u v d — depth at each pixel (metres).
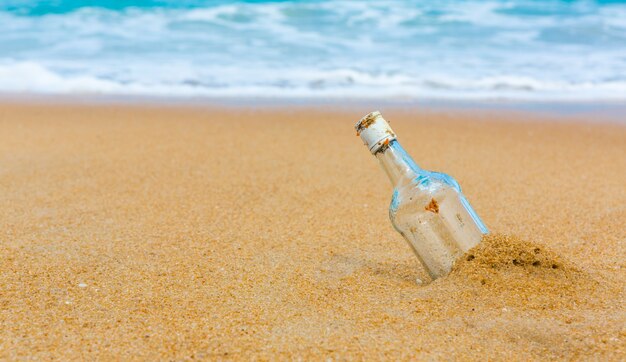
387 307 0.81
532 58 3.45
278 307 0.82
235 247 1.06
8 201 1.31
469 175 1.62
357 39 3.71
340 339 0.73
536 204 1.36
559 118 2.48
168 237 1.10
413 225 0.84
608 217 1.25
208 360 0.69
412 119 2.42
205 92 2.90
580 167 1.71
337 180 1.54
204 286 0.88
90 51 3.46
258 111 2.53
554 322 0.76
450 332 0.74
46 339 0.73
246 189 1.45
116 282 0.89
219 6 4.22
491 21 4.06
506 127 2.29
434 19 4.06
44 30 3.80
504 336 0.73
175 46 3.56
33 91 2.89
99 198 1.35
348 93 2.92
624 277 0.91
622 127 2.32
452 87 3.04
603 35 3.83
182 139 2.00
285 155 1.81
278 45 3.59
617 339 0.72
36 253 1.01
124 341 0.73
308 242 1.09
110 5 4.21
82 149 1.83
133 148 1.86
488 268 0.83
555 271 0.84
